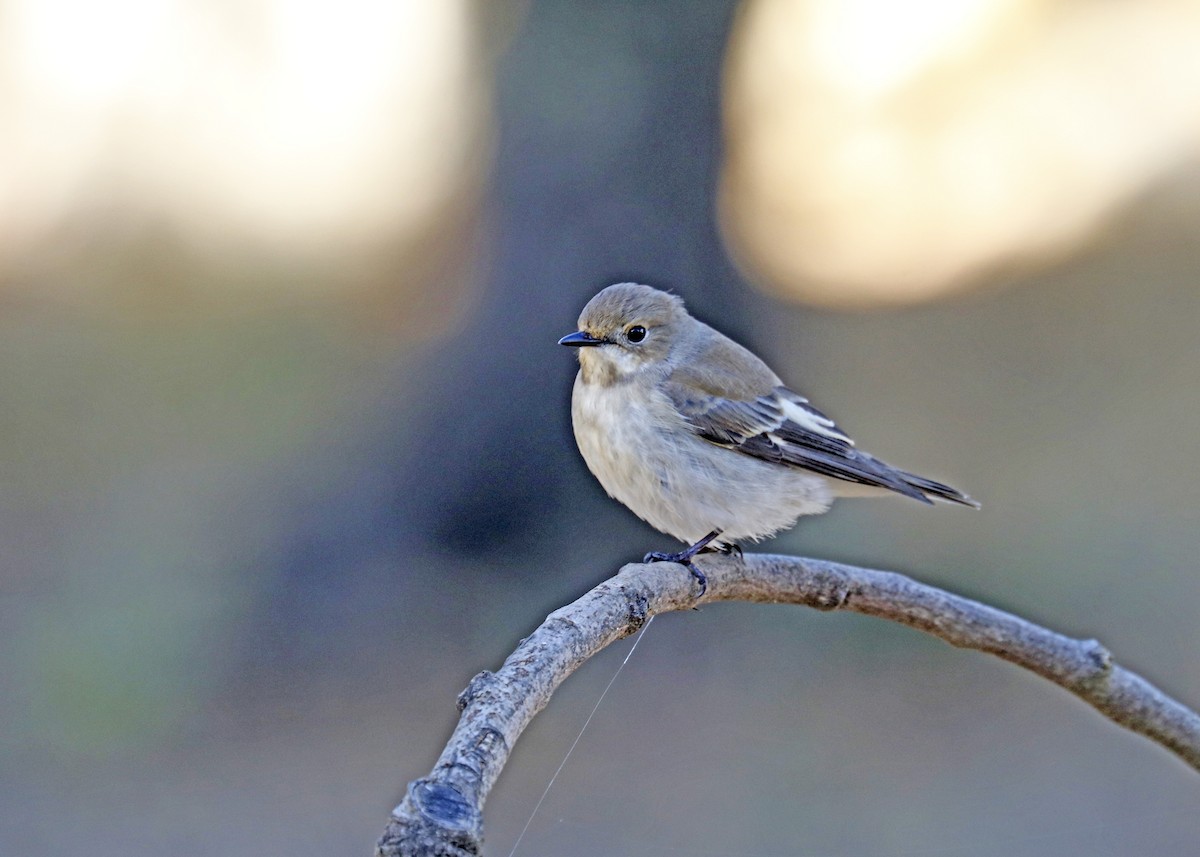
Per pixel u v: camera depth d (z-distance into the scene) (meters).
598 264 13.31
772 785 10.73
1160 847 9.96
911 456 13.52
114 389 14.22
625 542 12.80
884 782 10.74
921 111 15.80
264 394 13.98
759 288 14.67
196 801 10.70
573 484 12.92
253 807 10.55
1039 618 12.20
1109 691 5.91
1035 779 10.85
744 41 14.05
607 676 12.24
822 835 10.01
